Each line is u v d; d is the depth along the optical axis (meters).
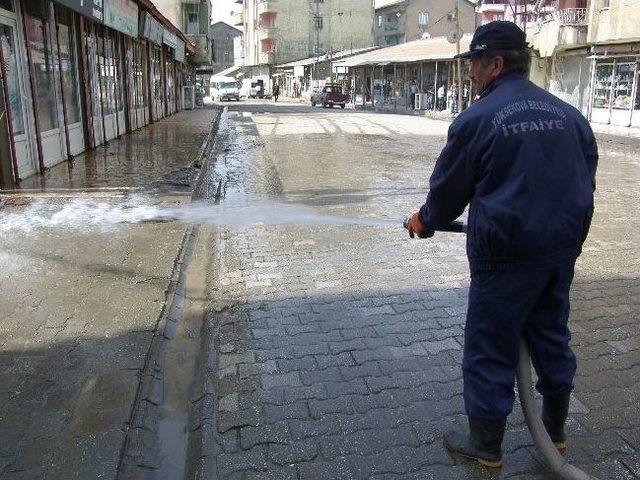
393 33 71.56
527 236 2.42
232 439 3.06
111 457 2.81
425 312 4.69
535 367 2.78
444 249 6.41
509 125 2.42
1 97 8.48
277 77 79.69
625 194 9.88
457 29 30.89
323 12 75.56
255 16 83.38
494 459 2.79
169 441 3.15
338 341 4.17
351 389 3.54
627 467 2.84
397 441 3.03
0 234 6.39
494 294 2.56
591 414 3.27
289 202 8.89
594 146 2.64
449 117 30.70
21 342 3.91
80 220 7.04
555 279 2.57
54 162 11.00
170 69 28.70
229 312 4.71
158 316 4.39
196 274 5.70
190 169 10.88
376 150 15.95
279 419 3.23
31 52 9.85
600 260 6.10
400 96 44.56
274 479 2.75
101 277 5.15
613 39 23.53
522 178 2.40
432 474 2.79
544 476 2.78
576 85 27.86
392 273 5.62
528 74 2.64
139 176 9.99
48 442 2.90
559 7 28.78
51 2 10.53
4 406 3.18
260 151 15.47
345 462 2.87
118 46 16.44
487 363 2.68
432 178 2.64
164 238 6.39
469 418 2.81
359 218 7.84
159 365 3.88
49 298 4.66
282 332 4.32
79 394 3.31
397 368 3.79
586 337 4.23
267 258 6.08
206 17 42.72
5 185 8.70
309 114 35.38
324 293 5.10
